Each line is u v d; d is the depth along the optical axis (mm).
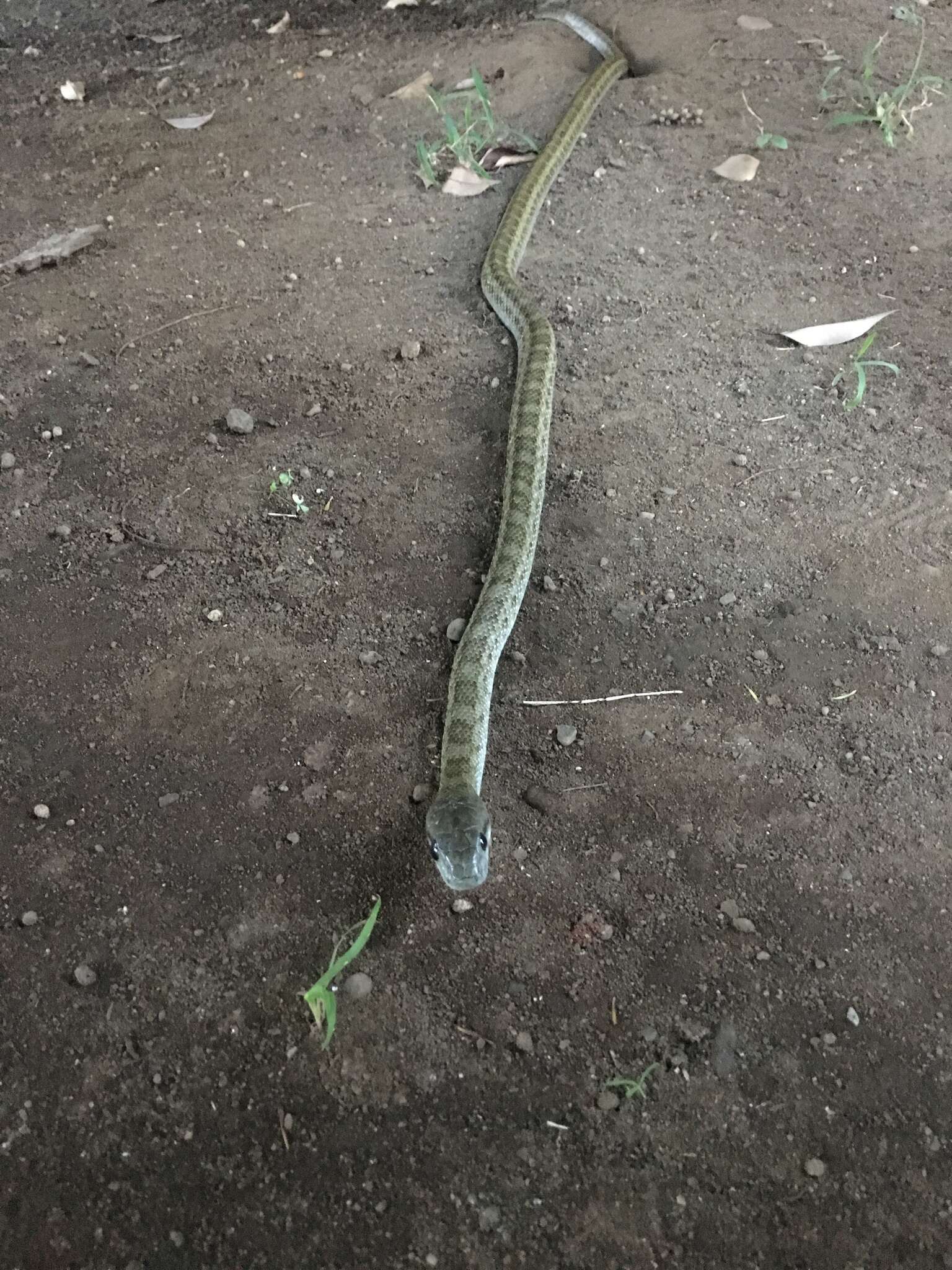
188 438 747
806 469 698
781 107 1053
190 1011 475
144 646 618
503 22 1288
